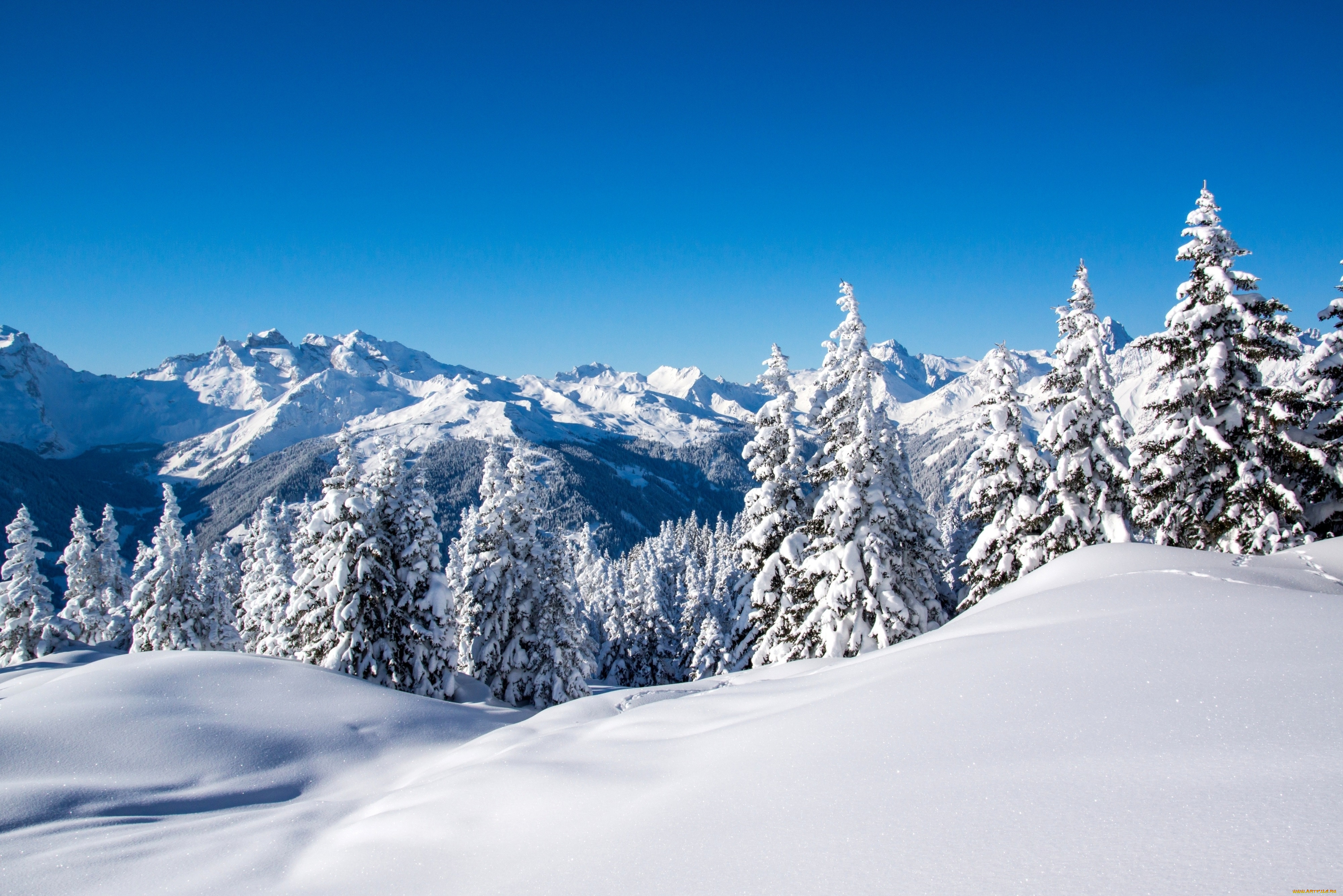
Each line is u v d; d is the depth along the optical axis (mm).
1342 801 2652
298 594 26391
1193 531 17719
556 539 34125
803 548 22797
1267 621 5500
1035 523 19953
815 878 3062
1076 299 19734
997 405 21156
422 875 4883
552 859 4332
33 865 6852
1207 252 16719
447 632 27250
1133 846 2660
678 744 6430
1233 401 16766
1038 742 3975
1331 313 17312
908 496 23828
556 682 32000
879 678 6445
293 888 5395
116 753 11086
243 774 11180
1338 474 15898
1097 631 5914
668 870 3600
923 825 3303
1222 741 3479
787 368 25047
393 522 27375
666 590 64875
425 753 12945
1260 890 2139
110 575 54094
